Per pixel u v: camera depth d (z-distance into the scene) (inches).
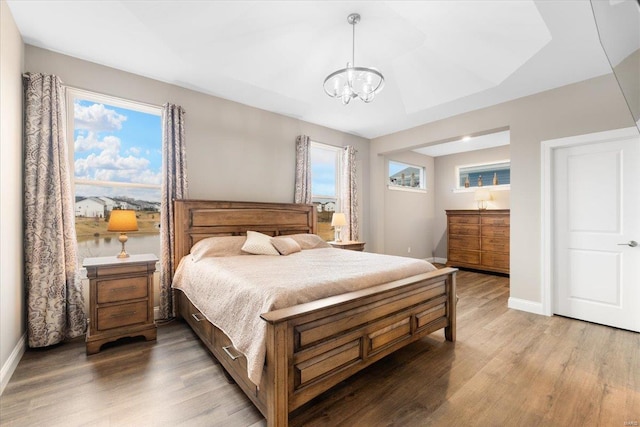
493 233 209.5
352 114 161.3
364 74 92.7
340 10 82.1
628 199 111.6
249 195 150.1
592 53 99.4
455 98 136.7
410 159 250.8
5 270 76.2
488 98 136.6
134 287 97.5
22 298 89.9
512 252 136.8
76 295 99.7
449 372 79.6
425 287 90.7
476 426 58.9
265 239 126.4
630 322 110.2
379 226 211.0
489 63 108.5
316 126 180.2
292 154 167.6
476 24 88.0
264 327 57.3
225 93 135.8
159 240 128.2
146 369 80.2
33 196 91.6
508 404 66.0
